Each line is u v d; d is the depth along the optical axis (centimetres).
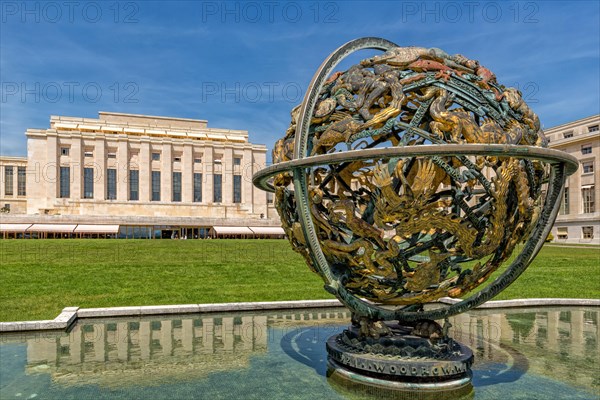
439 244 636
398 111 602
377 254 620
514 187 616
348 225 621
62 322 956
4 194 9356
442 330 689
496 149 518
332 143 637
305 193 623
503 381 671
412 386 615
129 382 666
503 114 630
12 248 3123
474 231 601
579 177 6888
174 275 1814
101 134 8125
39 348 836
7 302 1241
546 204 628
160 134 8931
